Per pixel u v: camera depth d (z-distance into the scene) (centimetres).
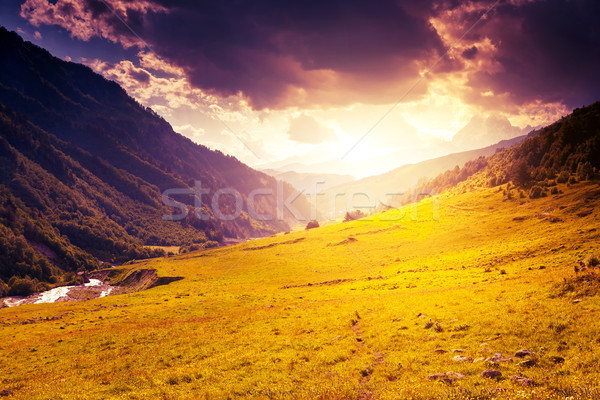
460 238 11900
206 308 5984
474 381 1631
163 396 2075
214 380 2277
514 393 1410
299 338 3183
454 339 2478
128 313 6066
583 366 1641
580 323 2197
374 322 3484
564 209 11612
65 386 2456
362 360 2350
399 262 10812
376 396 1689
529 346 2047
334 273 10956
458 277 6225
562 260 5644
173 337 3772
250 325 4091
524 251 7238
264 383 2088
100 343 3800
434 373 1867
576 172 14988
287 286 9338
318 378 2088
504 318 2666
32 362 3362
